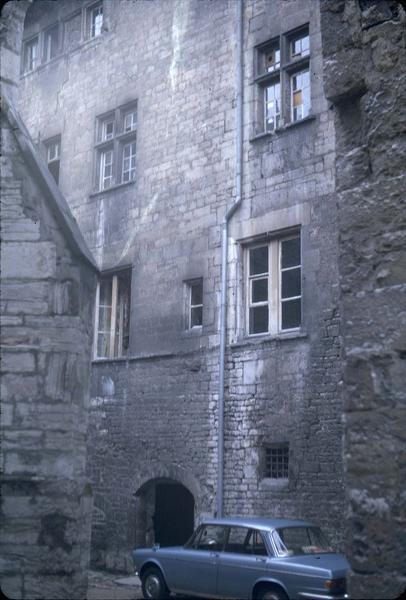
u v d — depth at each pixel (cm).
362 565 399
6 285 582
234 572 976
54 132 1903
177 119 1602
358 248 438
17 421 562
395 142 436
